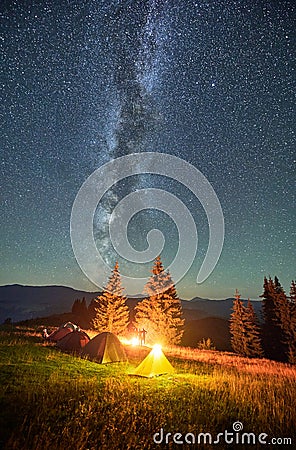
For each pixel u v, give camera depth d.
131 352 17.78
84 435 5.88
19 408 6.84
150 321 33.94
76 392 8.34
